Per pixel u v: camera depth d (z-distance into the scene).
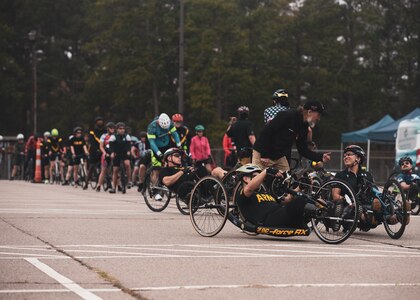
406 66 78.69
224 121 74.81
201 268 9.18
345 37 79.06
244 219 12.35
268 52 78.06
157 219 15.49
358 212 11.67
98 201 21.33
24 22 99.88
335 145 79.31
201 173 16.20
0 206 18.88
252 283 8.21
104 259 9.82
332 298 7.45
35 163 38.53
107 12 87.75
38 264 9.38
